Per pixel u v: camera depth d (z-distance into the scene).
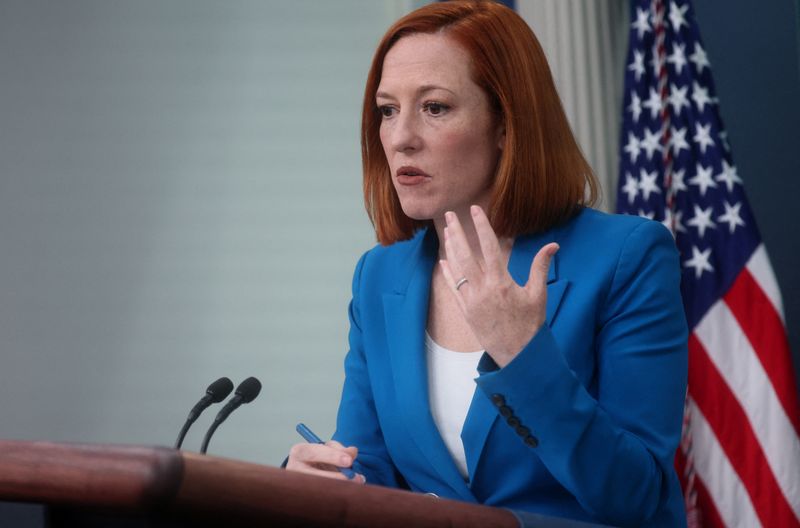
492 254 3.64
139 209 13.55
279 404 12.92
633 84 10.18
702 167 10.02
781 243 10.66
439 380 4.50
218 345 13.18
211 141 13.54
